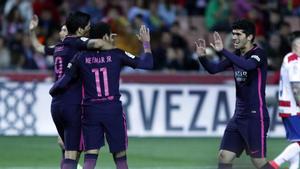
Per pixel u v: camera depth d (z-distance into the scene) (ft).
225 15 166.20
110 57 79.82
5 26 162.30
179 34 155.74
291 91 90.94
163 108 143.02
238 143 80.59
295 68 90.27
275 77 143.33
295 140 91.15
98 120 79.41
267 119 80.28
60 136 85.97
